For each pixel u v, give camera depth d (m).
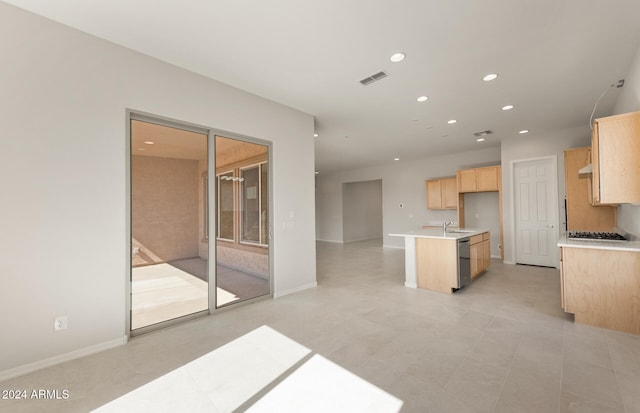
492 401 1.79
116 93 2.65
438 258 4.25
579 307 3.00
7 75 2.14
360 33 2.51
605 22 2.34
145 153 2.91
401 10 2.21
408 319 3.17
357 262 6.81
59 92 2.35
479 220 7.29
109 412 1.74
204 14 2.26
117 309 2.62
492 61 2.97
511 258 6.15
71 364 2.29
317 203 11.70
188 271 3.24
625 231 3.88
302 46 2.71
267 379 2.07
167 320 3.03
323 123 5.03
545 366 2.18
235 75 3.29
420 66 3.07
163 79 2.97
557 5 2.15
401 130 5.48
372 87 3.59
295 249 4.27
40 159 2.26
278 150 4.09
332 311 3.45
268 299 3.92
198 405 1.80
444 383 1.98
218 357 2.38
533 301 3.74
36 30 2.26
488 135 5.88
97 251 2.53
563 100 4.02
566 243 3.10
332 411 1.72
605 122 2.70
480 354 2.38
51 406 1.79
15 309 2.15
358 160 8.59
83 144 2.46
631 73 3.05
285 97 3.90
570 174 5.04
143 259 2.89
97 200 2.53
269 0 2.09
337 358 2.34
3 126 2.12
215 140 3.46
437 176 8.05
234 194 3.66
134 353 2.47
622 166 2.61
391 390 1.92
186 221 3.23
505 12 2.23
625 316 2.78
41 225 2.26
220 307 3.47
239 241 3.71
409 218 8.76
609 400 1.77
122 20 2.33
